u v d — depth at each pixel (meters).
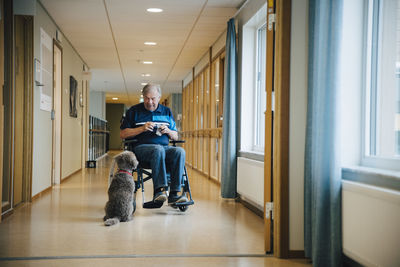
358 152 2.45
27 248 2.80
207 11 5.67
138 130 4.16
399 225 1.73
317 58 2.38
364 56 2.43
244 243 3.05
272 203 2.79
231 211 4.49
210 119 8.06
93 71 11.47
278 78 2.69
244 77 5.32
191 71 11.36
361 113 2.45
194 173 9.50
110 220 3.60
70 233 3.27
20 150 4.66
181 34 7.05
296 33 2.66
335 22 2.15
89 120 11.06
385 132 2.27
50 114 5.87
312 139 2.44
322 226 2.26
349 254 2.15
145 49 8.35
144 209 4.51
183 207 4.36
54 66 6.50
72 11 5.68
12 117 4.02
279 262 2.57
